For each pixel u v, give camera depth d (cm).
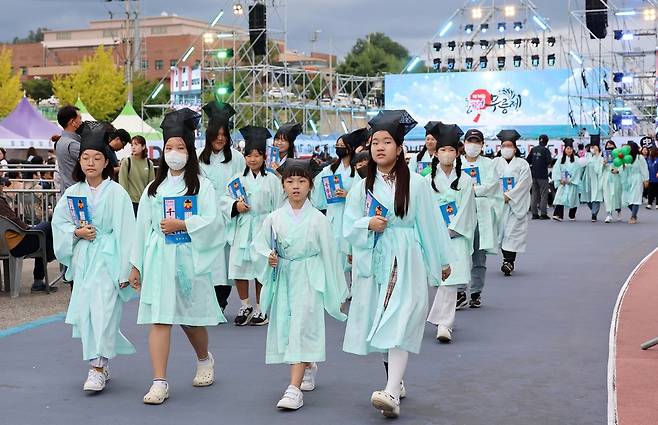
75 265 708
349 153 1127
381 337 623
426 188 649
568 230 2261
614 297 1165
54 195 1407
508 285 1293
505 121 4703
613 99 4572
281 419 625
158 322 675
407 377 743
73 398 682
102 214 704
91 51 14225
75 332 713
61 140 1146
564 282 1316
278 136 1104
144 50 12194
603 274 1402
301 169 682
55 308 1088
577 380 727
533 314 1045
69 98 7569
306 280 676
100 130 710
